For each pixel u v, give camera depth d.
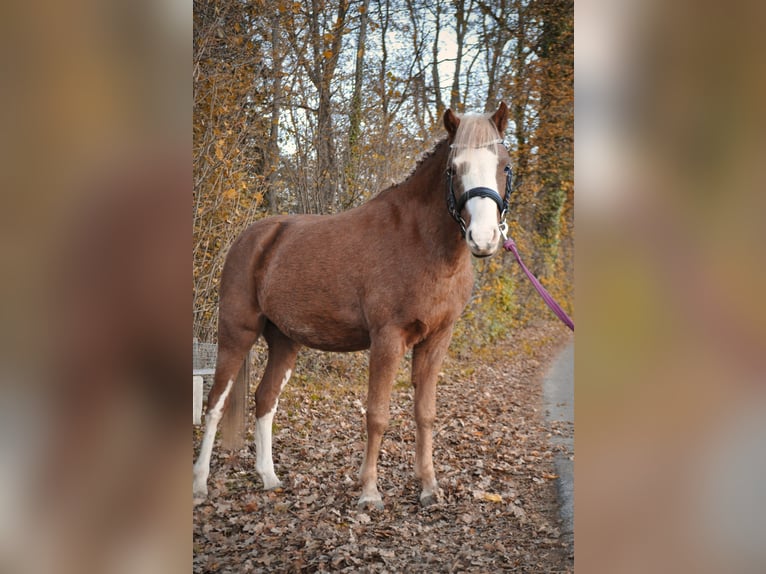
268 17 4.91
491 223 2.44
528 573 2.24
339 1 5.31
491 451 3.69
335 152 5.51
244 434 3.40
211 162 4.25
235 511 2.79
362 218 3.00
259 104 4.98
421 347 3.00
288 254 3.12
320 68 5.33
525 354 7.16
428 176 2.83
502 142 2.63
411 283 2.79
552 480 3.20
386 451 3.62
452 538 2.57
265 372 3.34
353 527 2.65
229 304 3.29
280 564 2.32
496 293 7.28
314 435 3.83
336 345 3.14
